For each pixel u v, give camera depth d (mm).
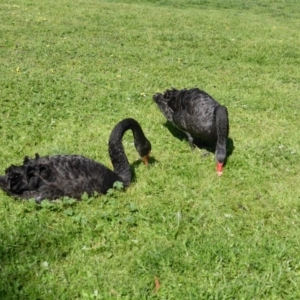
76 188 5570
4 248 4707
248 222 5594
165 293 4367
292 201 6152
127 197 5871
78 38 14492
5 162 6625
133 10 20219
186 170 6797
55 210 5391
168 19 18891
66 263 4684
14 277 4387
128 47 14070
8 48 12711
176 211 5684
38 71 10930
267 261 4832
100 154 7125
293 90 11461
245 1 27219
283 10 25297
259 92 10977
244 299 4348
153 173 6613
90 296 4258
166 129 8461
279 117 9477
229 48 14984
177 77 11609
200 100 7465
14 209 5398
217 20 19750
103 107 9086
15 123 7980
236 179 6754
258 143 7988
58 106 8961
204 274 4617
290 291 4504
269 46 15648
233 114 9391
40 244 4855
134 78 11125
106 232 5133
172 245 5023
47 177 5492
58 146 7219
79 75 10977
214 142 7320
